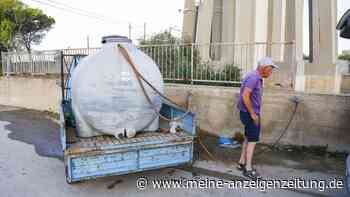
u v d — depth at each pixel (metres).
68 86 4.94
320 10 13.12
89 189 3.92
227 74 7.05
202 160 5.10
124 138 3.95
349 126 5.14
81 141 3.78
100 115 3.91
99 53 3.99
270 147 5.76
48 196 3.71
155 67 4.28
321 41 13.20
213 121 6.48
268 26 11.41
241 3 10.14
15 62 11.46
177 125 4.44
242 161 4.64
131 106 4.00
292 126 5.65
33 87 10.45
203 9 10.71
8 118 9.00
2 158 5.24
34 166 4.83
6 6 20.69
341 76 14.71
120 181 4.19
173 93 6.94
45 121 8.59
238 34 10.28
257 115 4.29
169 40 9.45
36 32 25.53
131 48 4.18
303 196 3.79
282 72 6.77
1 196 3.71
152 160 3.83
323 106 5.34
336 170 4.64
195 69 7.25
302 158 5.18
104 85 3.88
